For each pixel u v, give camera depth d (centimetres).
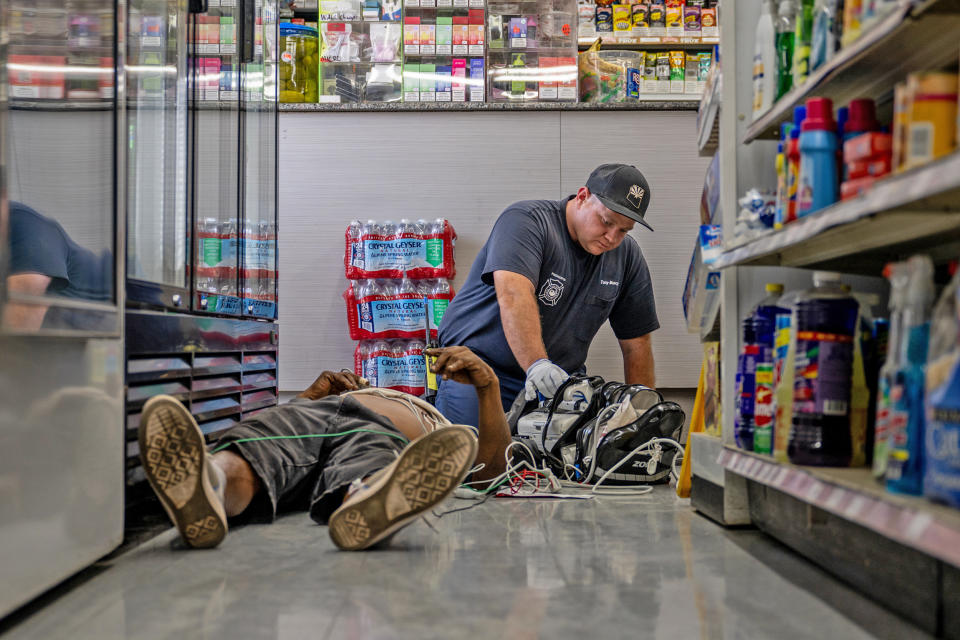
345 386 272
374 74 482
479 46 480
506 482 277
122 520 169
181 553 173
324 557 168
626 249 378
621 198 337
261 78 319
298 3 508
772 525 184
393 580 148
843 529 146
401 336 436
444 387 354
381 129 465
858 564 140
